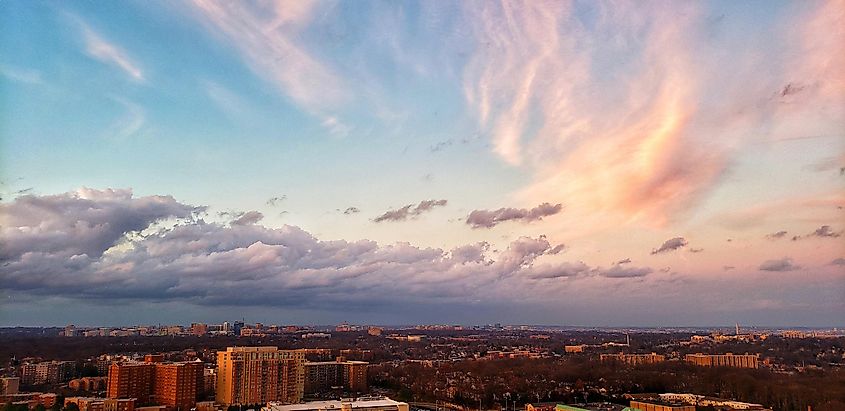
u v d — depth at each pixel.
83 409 142.12
